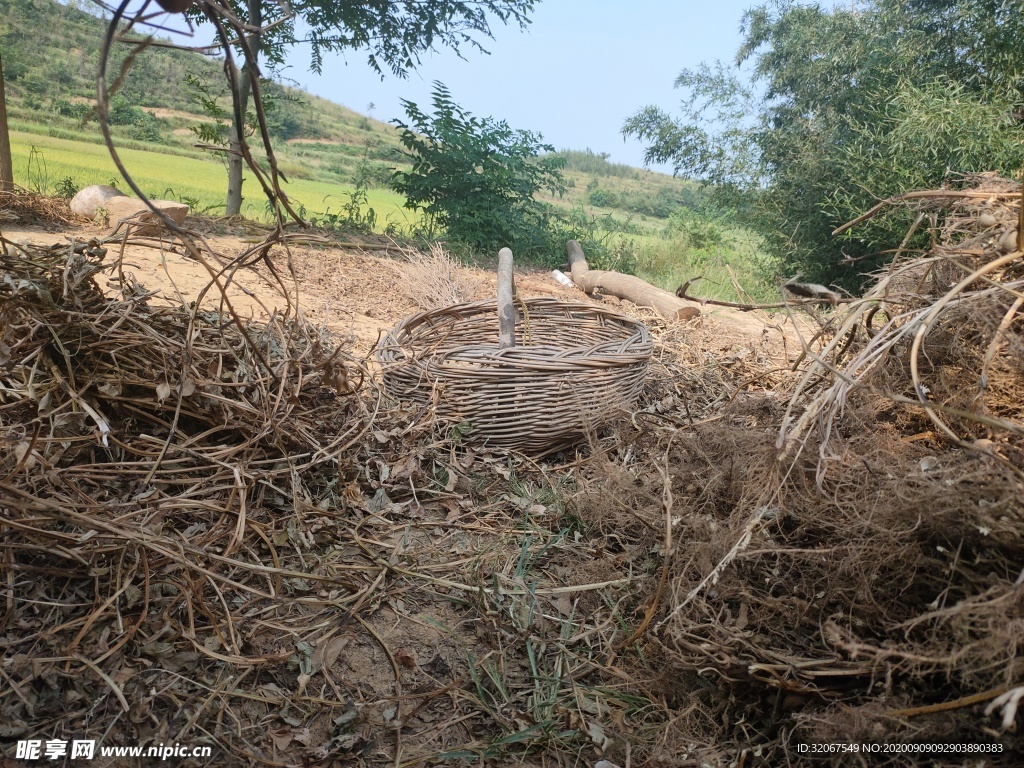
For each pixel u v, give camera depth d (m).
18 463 1.87
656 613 2.09
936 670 1.46
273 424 2.42
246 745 1.68
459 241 10.20
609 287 7.80
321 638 1.97
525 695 1.92
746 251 12.98
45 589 1.88
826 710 1.55
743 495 2.00
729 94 11.09
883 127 9.47
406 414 2.98
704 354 4.85
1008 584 1.41
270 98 9.90
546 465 3.07
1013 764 1.33
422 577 2.28
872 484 1.81
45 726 1.60
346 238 9.09
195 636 1.88
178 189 11.28
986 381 1.82
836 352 2.53
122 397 2.35
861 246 9.73
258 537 2.27
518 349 3.09
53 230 6.38
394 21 10.77
